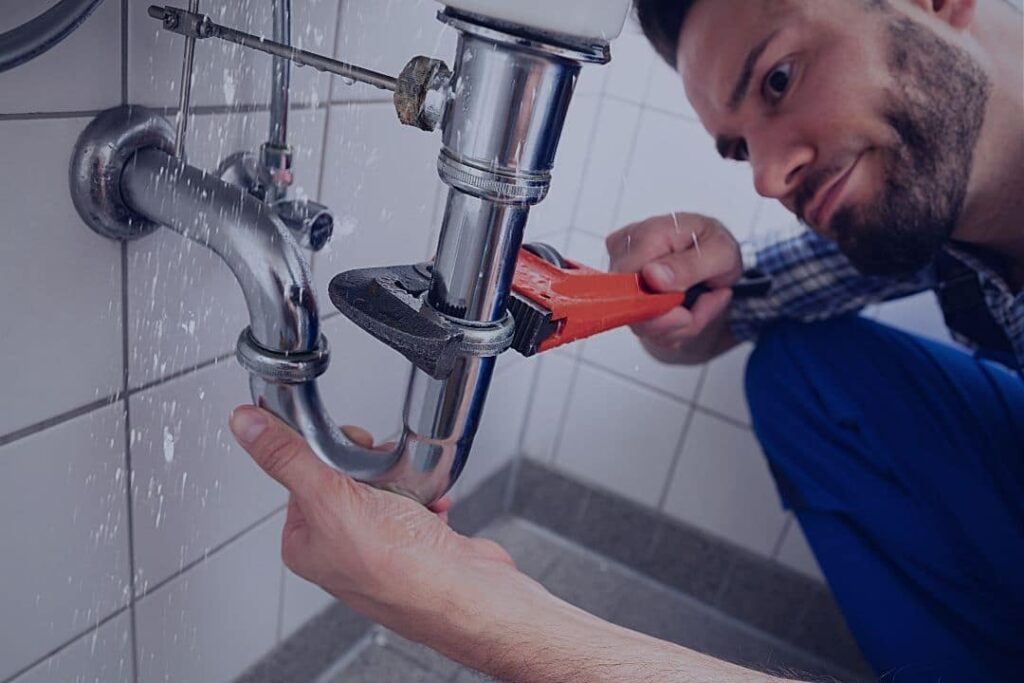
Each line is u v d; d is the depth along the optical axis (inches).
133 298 19.0
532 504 48.2
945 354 32.9
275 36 17.9
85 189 16.4
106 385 19.2
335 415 28.9
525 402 45.6
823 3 28.5
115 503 21.0
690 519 43.3
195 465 23.4
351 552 17.0
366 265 26.7
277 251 15.8
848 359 35.2
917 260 31.4
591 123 37.6
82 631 21.7
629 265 36.8
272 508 28.0
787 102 30.6
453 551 18.2
